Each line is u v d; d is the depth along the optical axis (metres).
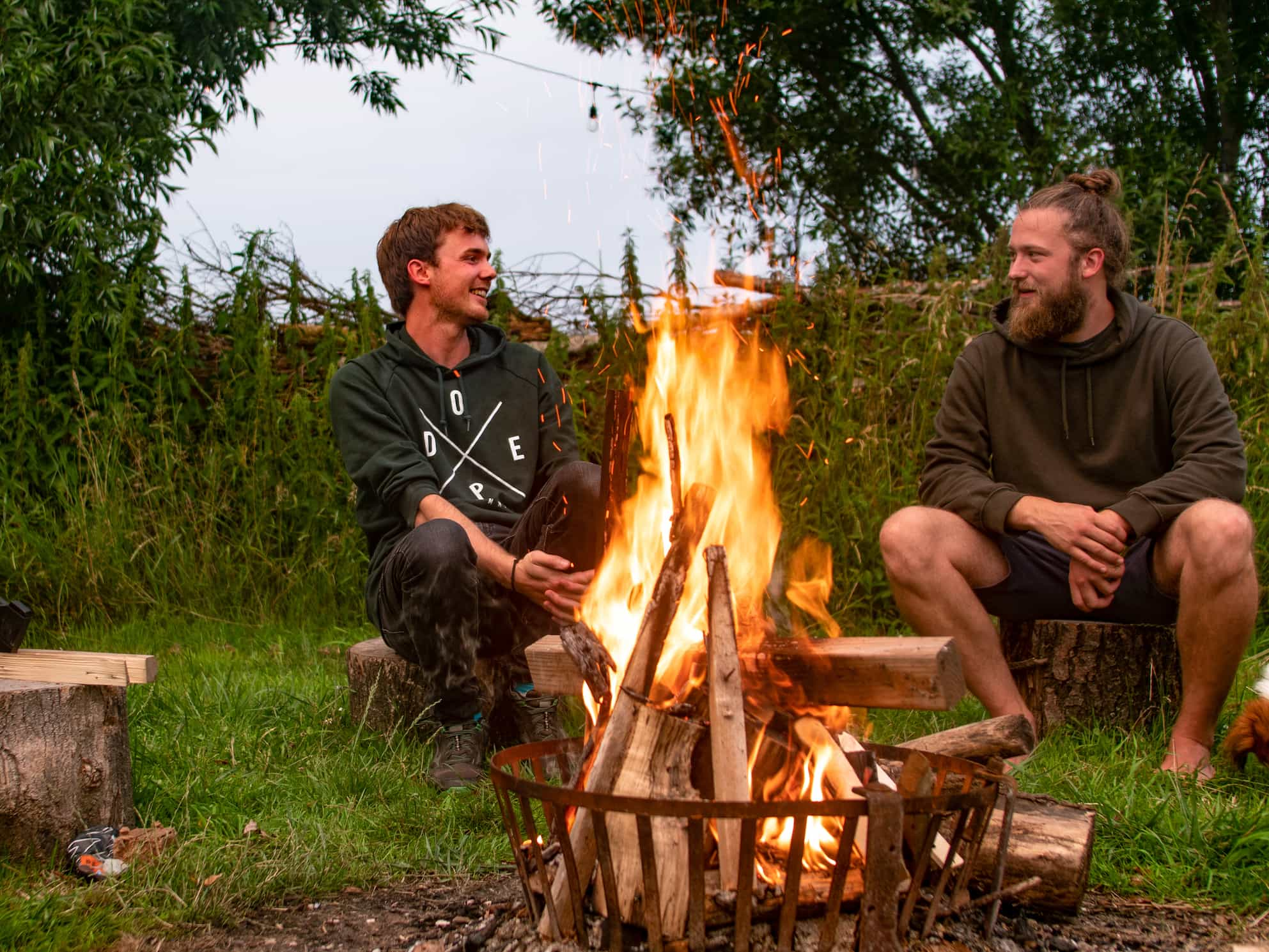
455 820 2.78
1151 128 10.08
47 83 6.13
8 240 6.07
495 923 2.08
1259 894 2.27
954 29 11.28
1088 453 3.36
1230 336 5.43
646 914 1.80
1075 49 11.01
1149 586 3.25
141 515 5.90
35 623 5.51
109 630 5.46
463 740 3.16
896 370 5.84
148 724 3.59
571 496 3.24
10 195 5.95
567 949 1.91
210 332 6.55
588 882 1.96
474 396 3.62
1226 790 2.89
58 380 6.24
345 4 9.52
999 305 3.58
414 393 3.57
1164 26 10.63
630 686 2.01
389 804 2.94
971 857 1.99
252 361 6.29
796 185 11.14
